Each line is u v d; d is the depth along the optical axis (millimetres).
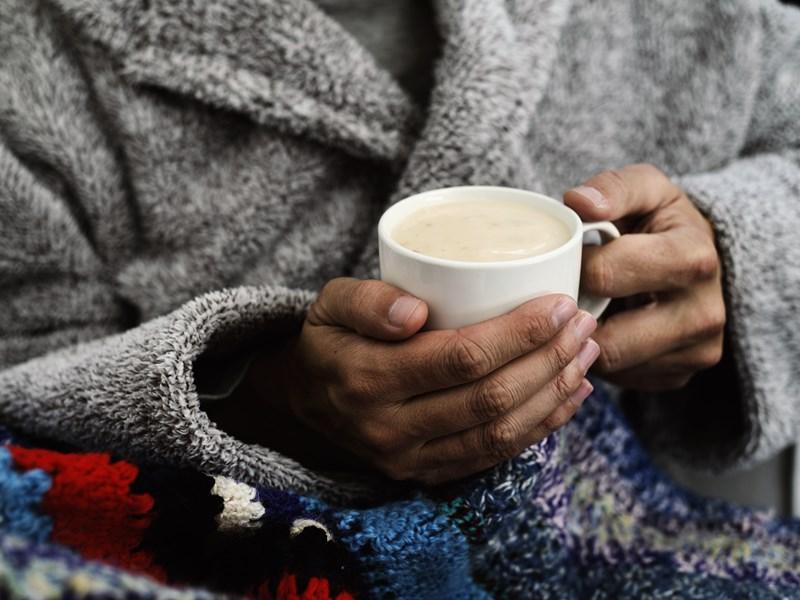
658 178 643
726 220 651
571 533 649
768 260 652
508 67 632
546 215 541
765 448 699
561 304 499
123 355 543
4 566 381
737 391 708
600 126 745
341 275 698
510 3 660
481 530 553
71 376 566
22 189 644
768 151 802
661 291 619
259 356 628
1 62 638
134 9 622
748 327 659
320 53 636
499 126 630
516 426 532
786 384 688
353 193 688
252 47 632
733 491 839
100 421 548
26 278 682
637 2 746
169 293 680
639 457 693
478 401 519
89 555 484
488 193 560
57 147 651
